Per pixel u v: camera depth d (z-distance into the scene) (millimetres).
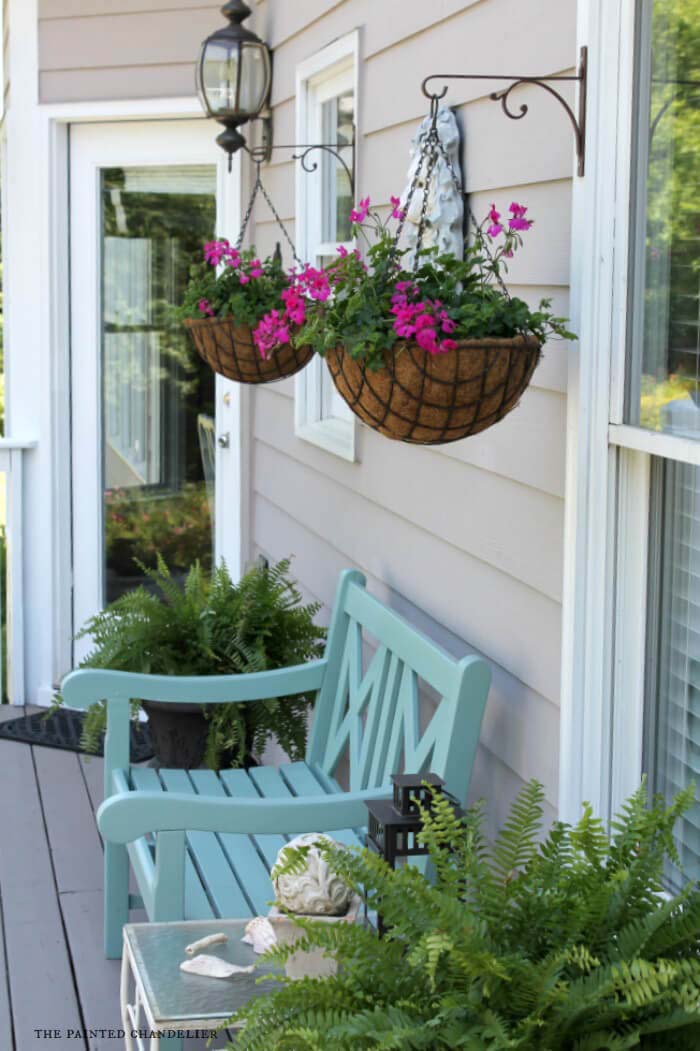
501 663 2516
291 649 3809
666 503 2062
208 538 5230
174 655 3738
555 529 2264
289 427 4406
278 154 4465
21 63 4977
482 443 2592
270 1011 1692
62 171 5035
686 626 2031
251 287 3291
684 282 1925
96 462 5152
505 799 2512
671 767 2080
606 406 2090
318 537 4062
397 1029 1511
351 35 3484
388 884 1724
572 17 2146
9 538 5102
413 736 2639
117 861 3105
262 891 2592
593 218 2070
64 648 5219
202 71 4258
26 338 5078
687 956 1631
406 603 3145
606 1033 1532
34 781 4320
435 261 2188
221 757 3695
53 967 3098
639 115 2021
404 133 3084
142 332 5133
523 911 1680
